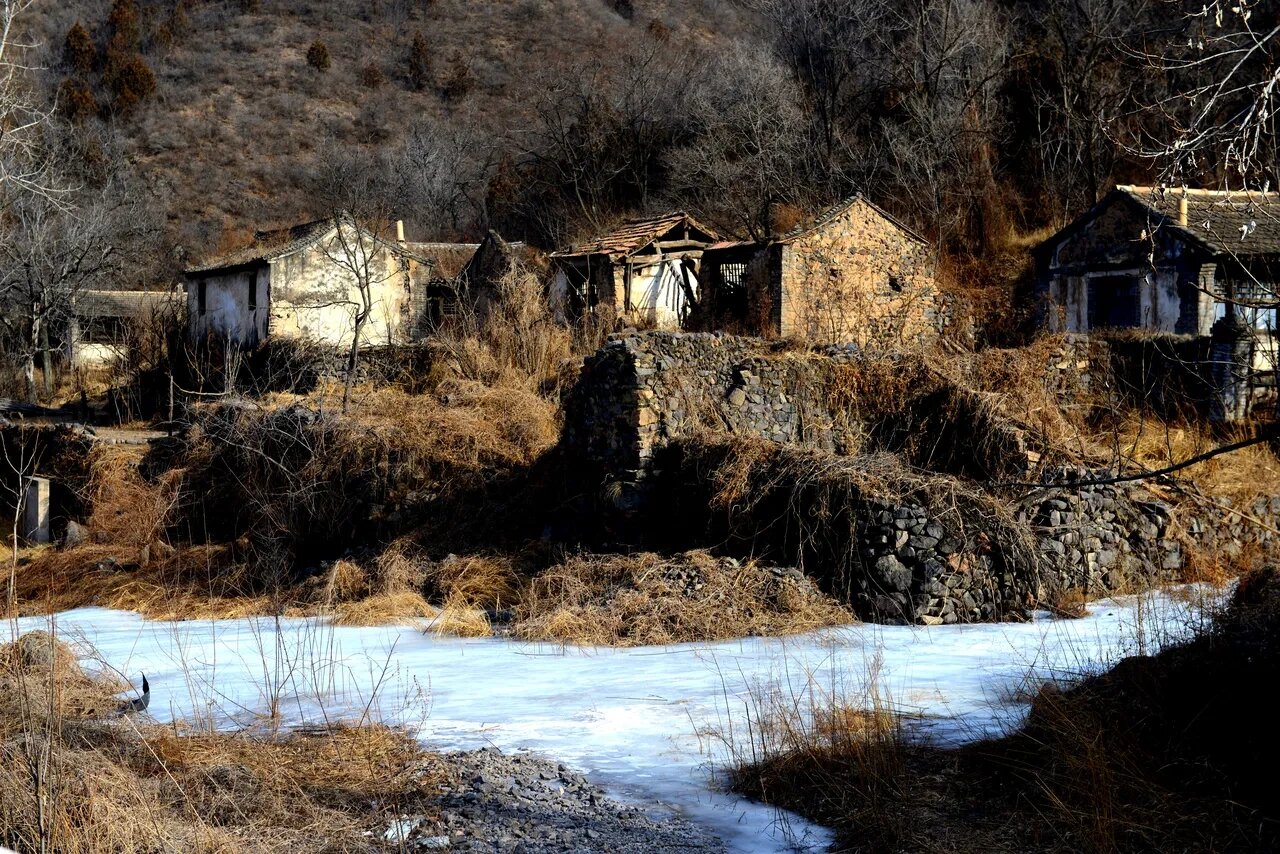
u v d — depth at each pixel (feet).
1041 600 40.98
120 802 20.49
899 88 143.43
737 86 160.56
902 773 21.95
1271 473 51.85
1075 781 20.31
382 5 314.96
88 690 31.04
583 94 188.14
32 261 141.28
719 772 23.66
